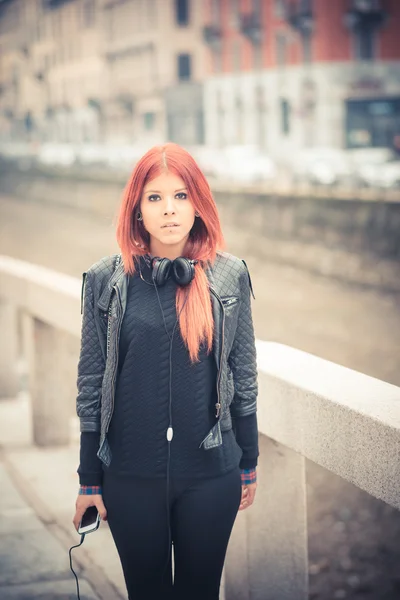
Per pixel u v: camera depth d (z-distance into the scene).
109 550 4.16
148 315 2.48
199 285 2.48
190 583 2.59
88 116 82.12
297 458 3.17
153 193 2.52
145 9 69.44
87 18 80.44
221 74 64.12
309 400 2.91
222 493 2.53
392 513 5.31
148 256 2.54
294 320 13.82
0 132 106.56
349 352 11.34
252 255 23.36
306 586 3.20
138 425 2.49
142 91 71.62
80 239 27.69
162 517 2.53
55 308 5.01
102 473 2.58
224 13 63.03
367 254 22.33
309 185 39.50
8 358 6.57
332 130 55.44
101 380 2.56
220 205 31.42
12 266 5.96
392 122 55.34
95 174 52.56
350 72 55.00
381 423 2.57
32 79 95.69
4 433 5.88
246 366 2.61
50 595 3.71
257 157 44.09
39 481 5.03
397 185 36.47
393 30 54.62
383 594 4.36
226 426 2.54
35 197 50.12
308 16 55.34
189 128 67.25
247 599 3.43
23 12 96.50
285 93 57.88
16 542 4.23
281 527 3.25
